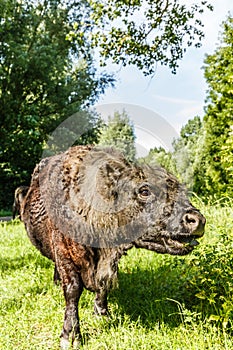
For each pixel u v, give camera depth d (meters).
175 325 4.49
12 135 25.45
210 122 19.78
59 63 26.91
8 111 25.94
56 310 5.22
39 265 7.06
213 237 6.22
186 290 5.10
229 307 4.16
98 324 4.64
